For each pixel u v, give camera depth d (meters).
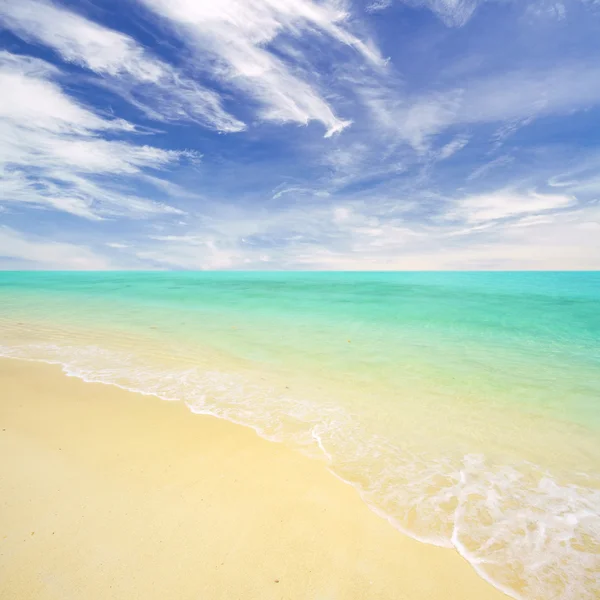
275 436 5.13
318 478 4.12
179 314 16.42
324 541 3.15
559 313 16.91
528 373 8.12
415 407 6.27
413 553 3.04
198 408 6.08
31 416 5.62
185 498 3.67
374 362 8.95
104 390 6.86
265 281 43.91
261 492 3.82
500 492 3.93
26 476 3.97
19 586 2.57
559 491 3.97
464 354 9.73
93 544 2.99
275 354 9.64
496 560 3.00
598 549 3.12
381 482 4.08
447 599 2.62
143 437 5.00
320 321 14.71
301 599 2.57
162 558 2.88
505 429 5.46
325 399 6.58
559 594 2.67
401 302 21.36
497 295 25.72
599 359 9.25
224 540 3.11
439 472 4.32
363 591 2.67
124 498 3.63
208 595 2.57
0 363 8.54
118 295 24.95
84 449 4.62
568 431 5.41
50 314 16.19
